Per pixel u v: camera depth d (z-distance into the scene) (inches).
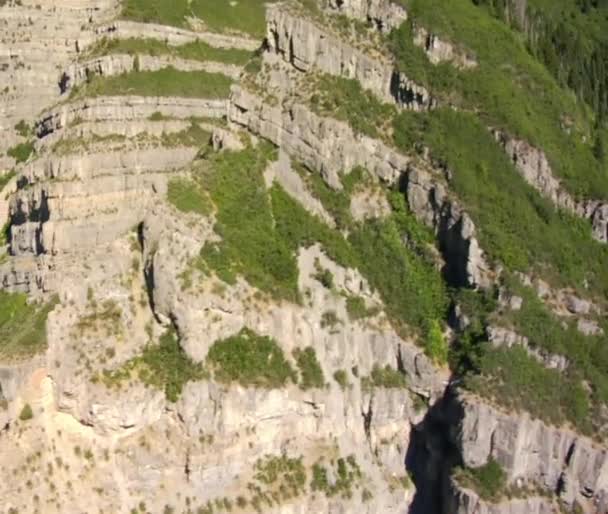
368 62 4106.8
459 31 4404.5
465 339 3666.3
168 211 3398.1
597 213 4224.9
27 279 3676.2
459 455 3474.4
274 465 3339.1
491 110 4156.0
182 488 3120.1
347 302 3661.4
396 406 3629.4
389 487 3555.6
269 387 3316.9
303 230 3698.3
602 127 4874.5
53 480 2903.5
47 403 2982.3
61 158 4008.4
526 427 3464.6
